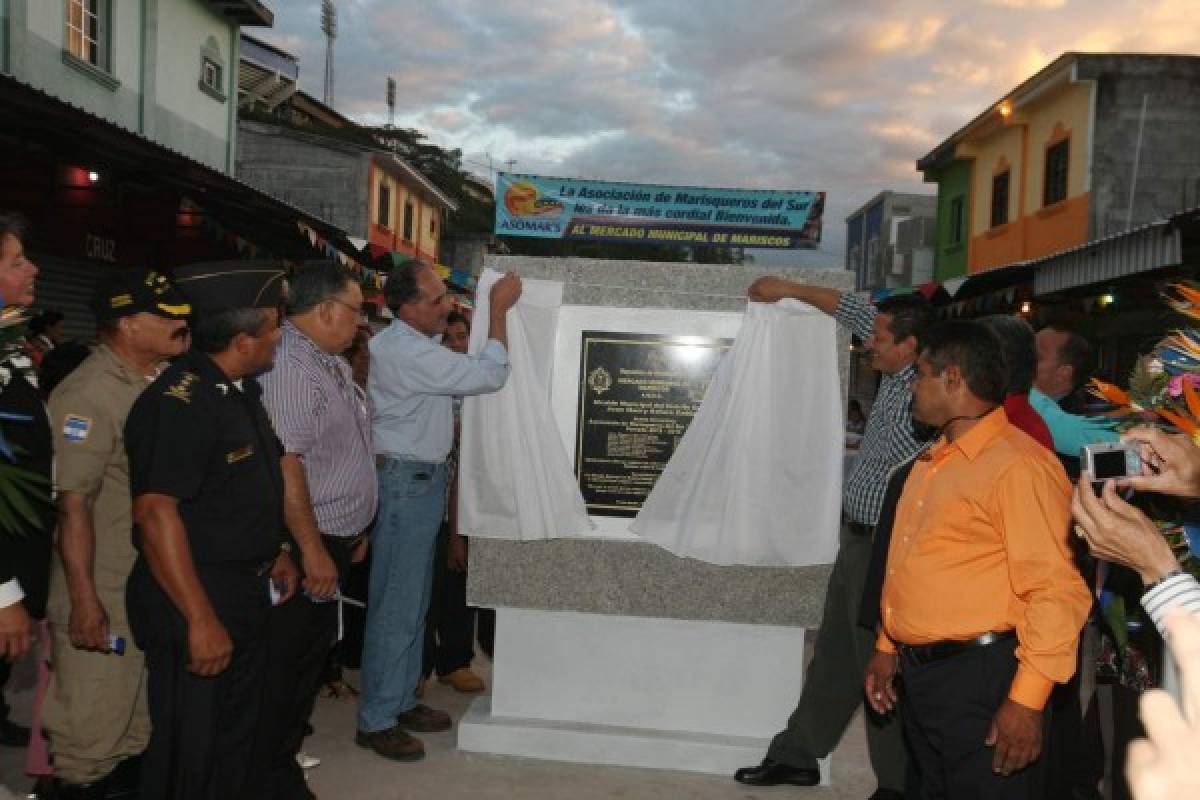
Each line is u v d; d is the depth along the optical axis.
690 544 4.32
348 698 5.25
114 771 3.38
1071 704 3.48
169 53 14.99
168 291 3.25
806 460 4.30
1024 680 2.60
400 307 4.27
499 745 4.44
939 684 2.85
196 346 3.04
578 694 4.49
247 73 26.00
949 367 2.87
